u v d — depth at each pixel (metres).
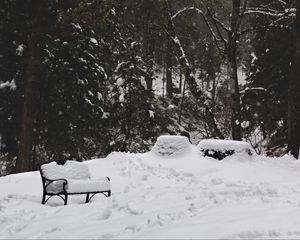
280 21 19.03
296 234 5.16
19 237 6.24
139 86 21.58
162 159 13.98
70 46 18.34
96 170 13.25
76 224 6.77
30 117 17.12
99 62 20.05
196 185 10.64
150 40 19.47
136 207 7.53
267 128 23.11
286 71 22.11
